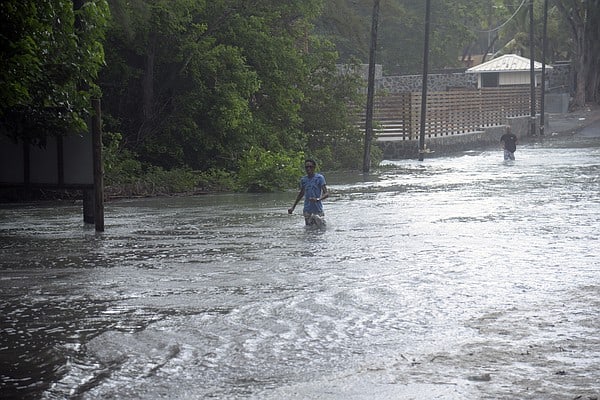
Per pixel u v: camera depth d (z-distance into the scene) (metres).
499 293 19.12
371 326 16.22
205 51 54.00
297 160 52.84
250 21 57.59
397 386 12.55
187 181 49.62
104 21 29.02
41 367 13.82
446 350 14.47
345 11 71.31
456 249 25.73
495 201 39.94
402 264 23.14
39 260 24.58
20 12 23.12
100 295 19.41
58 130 30.12
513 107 101.06
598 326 15.97
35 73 26.61
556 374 12.98
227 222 33.56
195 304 18.31
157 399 12.23
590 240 27.20
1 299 19.08
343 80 67.50
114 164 47.72
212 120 54.03
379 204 39.31
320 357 14.20
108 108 54.09
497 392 12.16
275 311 17.53
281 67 60.03
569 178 52.03
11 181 32.56
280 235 29.48
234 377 13.19
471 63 172.12
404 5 129.00
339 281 20.73
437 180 52.91
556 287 19.72
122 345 15.06
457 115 88.12
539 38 134.50
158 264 23.64
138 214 37.16
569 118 115.38
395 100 79.06
